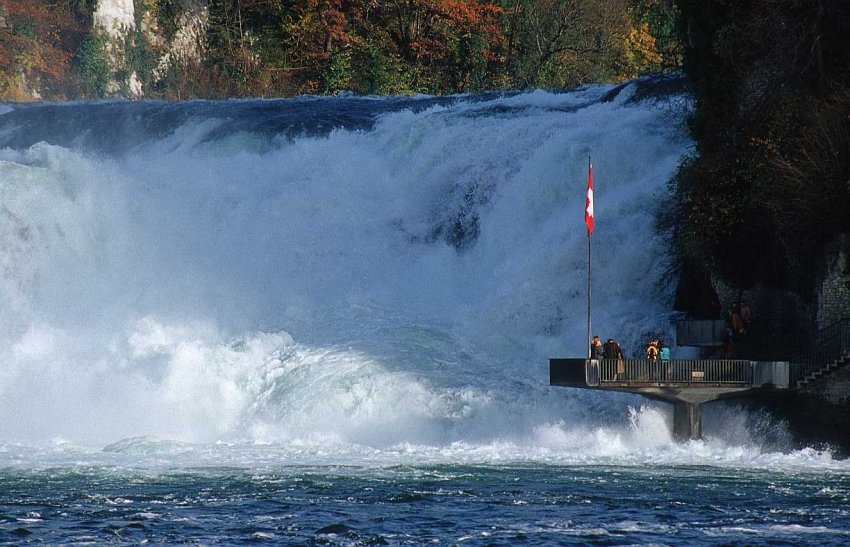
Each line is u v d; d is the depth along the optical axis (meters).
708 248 137.62
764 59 139.00
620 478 108.50
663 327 141.38
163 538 86.62
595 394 134.25
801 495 100.56
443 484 105.81
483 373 141.75
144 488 104.31
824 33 135.50
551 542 85.44
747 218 134.25
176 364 147.38
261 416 140.75
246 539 86.44
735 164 136.50
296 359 147.00
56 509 95.56
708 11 148.88
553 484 105.44
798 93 134.25
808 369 120.81
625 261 150.00
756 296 135.25
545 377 140.00
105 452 125.88
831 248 124.44
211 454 123.81
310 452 125.00
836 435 120.62
